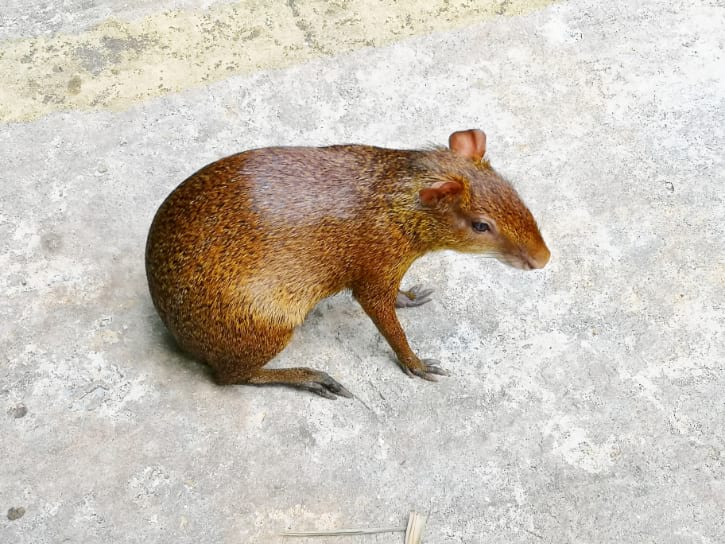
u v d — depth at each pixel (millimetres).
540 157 1647
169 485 1444
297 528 1425
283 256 1416
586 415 1480
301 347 1528
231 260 1403
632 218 1602
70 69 1720
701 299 1546
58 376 1501
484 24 1754
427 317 1546
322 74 1716
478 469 1453
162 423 1476
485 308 1550
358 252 1429
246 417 1480
